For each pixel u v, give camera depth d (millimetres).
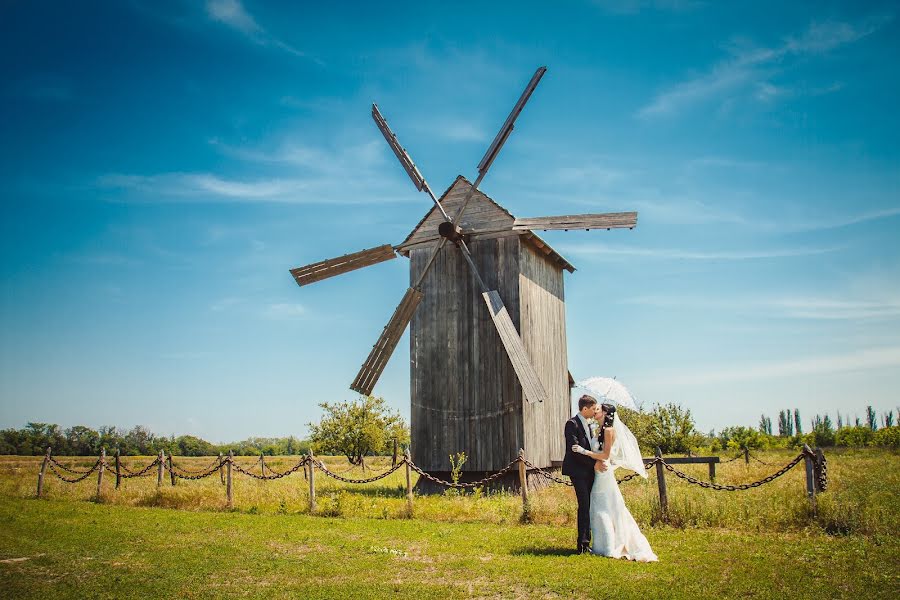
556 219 18906
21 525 13141
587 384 9711
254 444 80000
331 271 20828
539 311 20641
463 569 8617
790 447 46500
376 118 21125
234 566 9188
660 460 11914
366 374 19891
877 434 45875
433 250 20250
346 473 28297
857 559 8375
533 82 18250
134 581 8391
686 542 9906
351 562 9289
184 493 16672
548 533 11234
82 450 65188
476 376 19094
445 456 19156
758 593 7027
